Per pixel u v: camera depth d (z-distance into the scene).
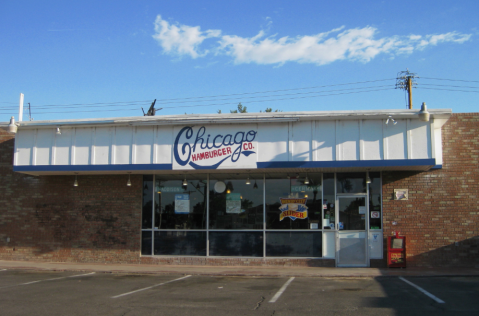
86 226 16.38
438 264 14.20
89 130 15.06
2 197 17.05
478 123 14.46
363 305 8.62
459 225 14.21
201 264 15.44
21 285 11.43
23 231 16.77
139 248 15.91
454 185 14.37
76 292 10.34
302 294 9.95
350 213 14.88
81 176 16.64
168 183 16.11
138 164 14.59
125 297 9.66
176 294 10.03
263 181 15.49
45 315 7.92
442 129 14.62
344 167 13.60
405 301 8.96
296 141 13.91
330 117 13.69
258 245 15.24
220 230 15.52
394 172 14.71
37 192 16.86
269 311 8.16
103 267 14.91
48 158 15.16
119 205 16.23
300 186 15.27
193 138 14.47
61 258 16.38
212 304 8.84
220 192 15.72
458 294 9.69
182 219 15.84
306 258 14.90
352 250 14.73
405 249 14.13
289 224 15.18
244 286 11.19
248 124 14.24
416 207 14.47
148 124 14.59
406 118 13.38
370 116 13.44
